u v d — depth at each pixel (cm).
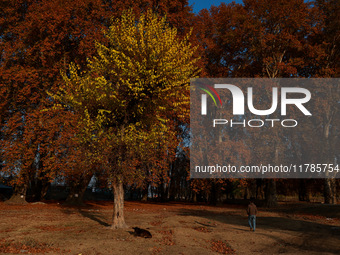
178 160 4753
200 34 3856
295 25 3691
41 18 2716
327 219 2375
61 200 3938
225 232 1592
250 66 4281
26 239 1195
